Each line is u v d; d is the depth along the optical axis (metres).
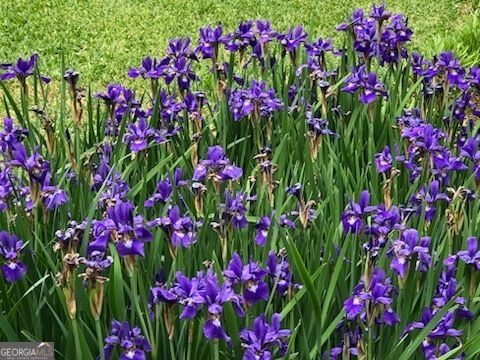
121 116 3.16
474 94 3.92
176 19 5.56
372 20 3.29
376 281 2.45
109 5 5.71
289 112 3.15
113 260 2.55
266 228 2.68
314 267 2.62
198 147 3.05
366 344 2.52
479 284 2.63
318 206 2.78
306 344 2.48
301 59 3.45
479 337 2.52
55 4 5.66
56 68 4.79
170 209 2.62
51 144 2.91
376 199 2.82
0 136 2.84
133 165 2.90
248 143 3.14
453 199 2.72
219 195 2.71
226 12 5.70
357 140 3.09
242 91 3.06
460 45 4.60
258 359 2.39
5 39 5.12
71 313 2.42
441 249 2.67
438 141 3.00
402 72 3.32
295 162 3.03
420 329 2.56
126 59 4.95
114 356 2.50
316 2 5.91
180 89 3.18
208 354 2.51
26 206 2.70
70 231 2.47
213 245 2.67
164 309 2.41
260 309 2.55
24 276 2.55
